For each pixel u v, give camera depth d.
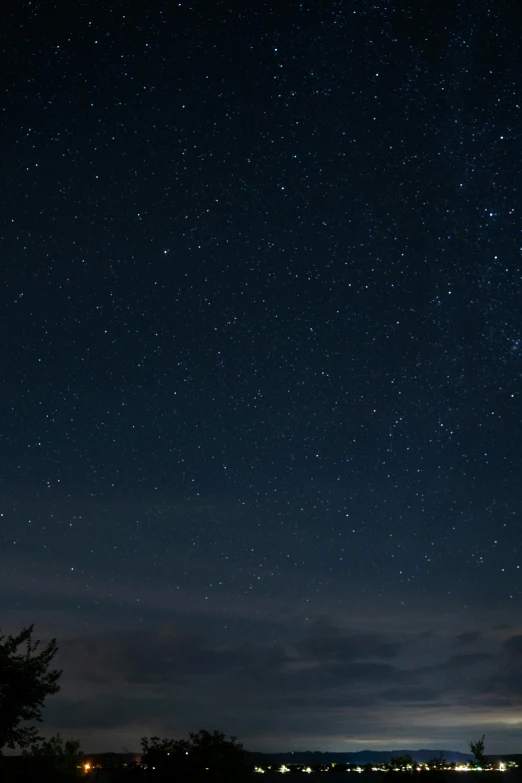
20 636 16.05
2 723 15.27
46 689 15.79
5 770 17.23
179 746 20.14
